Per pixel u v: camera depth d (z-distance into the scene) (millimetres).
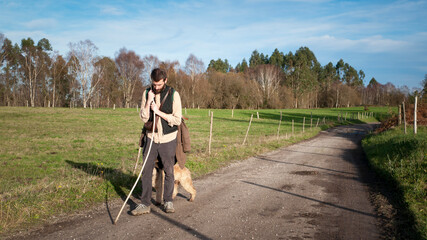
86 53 58625
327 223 4055
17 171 8172
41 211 4070
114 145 14578
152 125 4129
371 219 4266
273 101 80438
